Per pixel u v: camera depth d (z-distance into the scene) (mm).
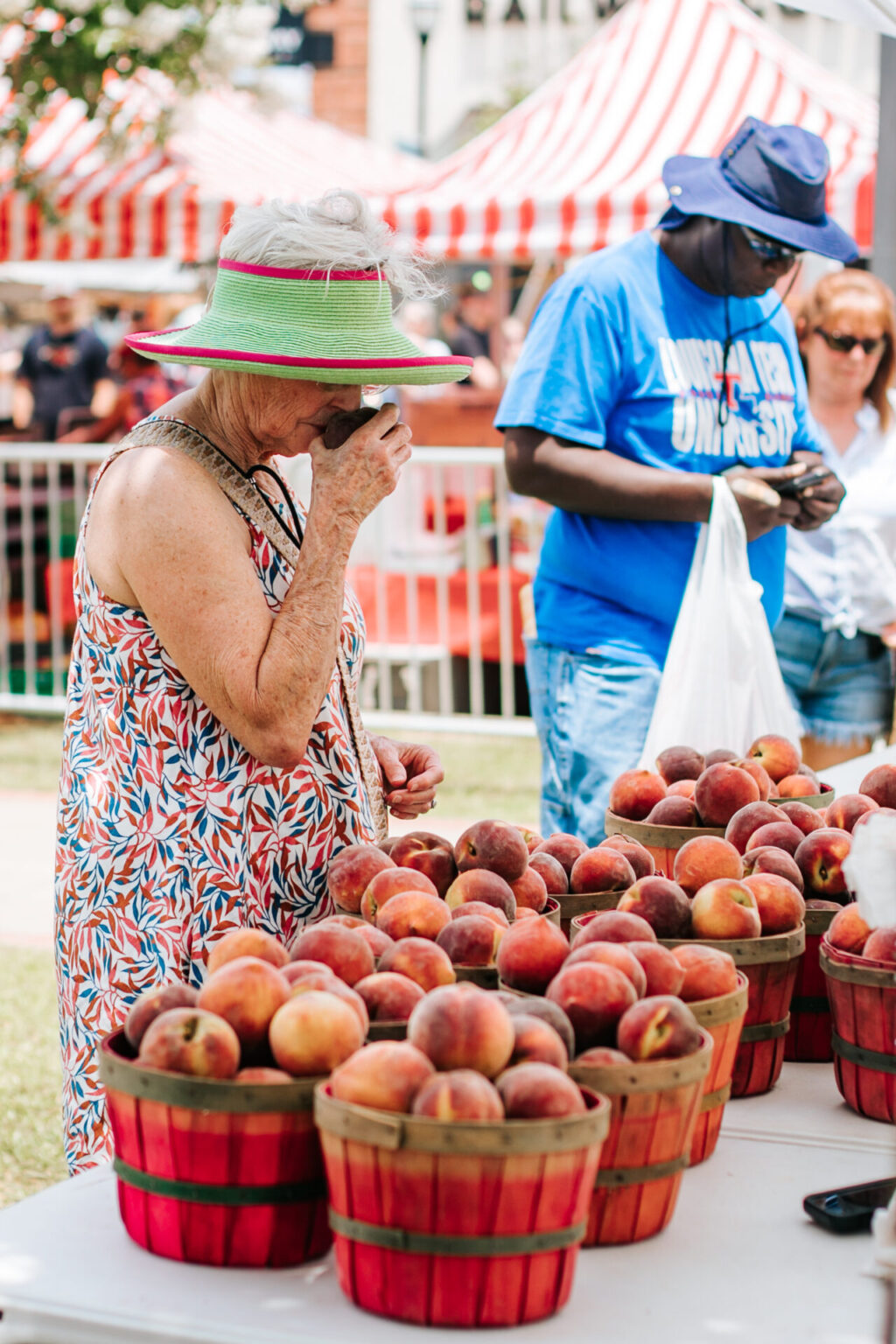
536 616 3930
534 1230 1334
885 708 4777
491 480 8625
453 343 11586
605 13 18609
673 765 2734
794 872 2125
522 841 2092
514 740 9180
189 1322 1356
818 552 4617
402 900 1901
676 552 3654
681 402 3643
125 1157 1496
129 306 15070
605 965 1597
